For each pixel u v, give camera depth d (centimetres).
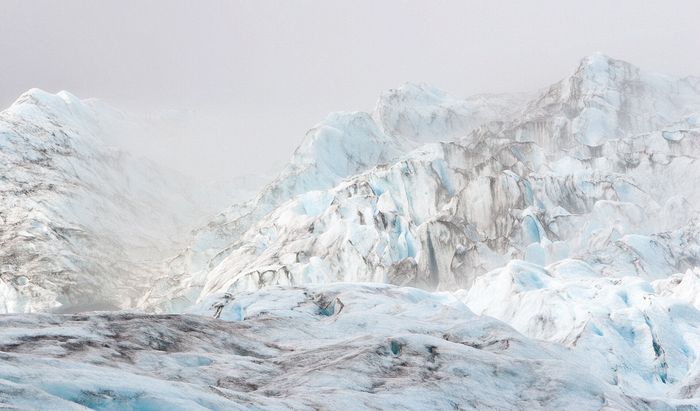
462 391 2983
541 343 4616
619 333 5916
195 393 2092
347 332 4622
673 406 3578
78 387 1864
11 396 1600
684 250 9744
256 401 2314
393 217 12469
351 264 11869
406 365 3259
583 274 8262
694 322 5928
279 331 4428
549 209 12431
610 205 11838
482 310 7575
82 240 19450
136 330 3528
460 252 11219
